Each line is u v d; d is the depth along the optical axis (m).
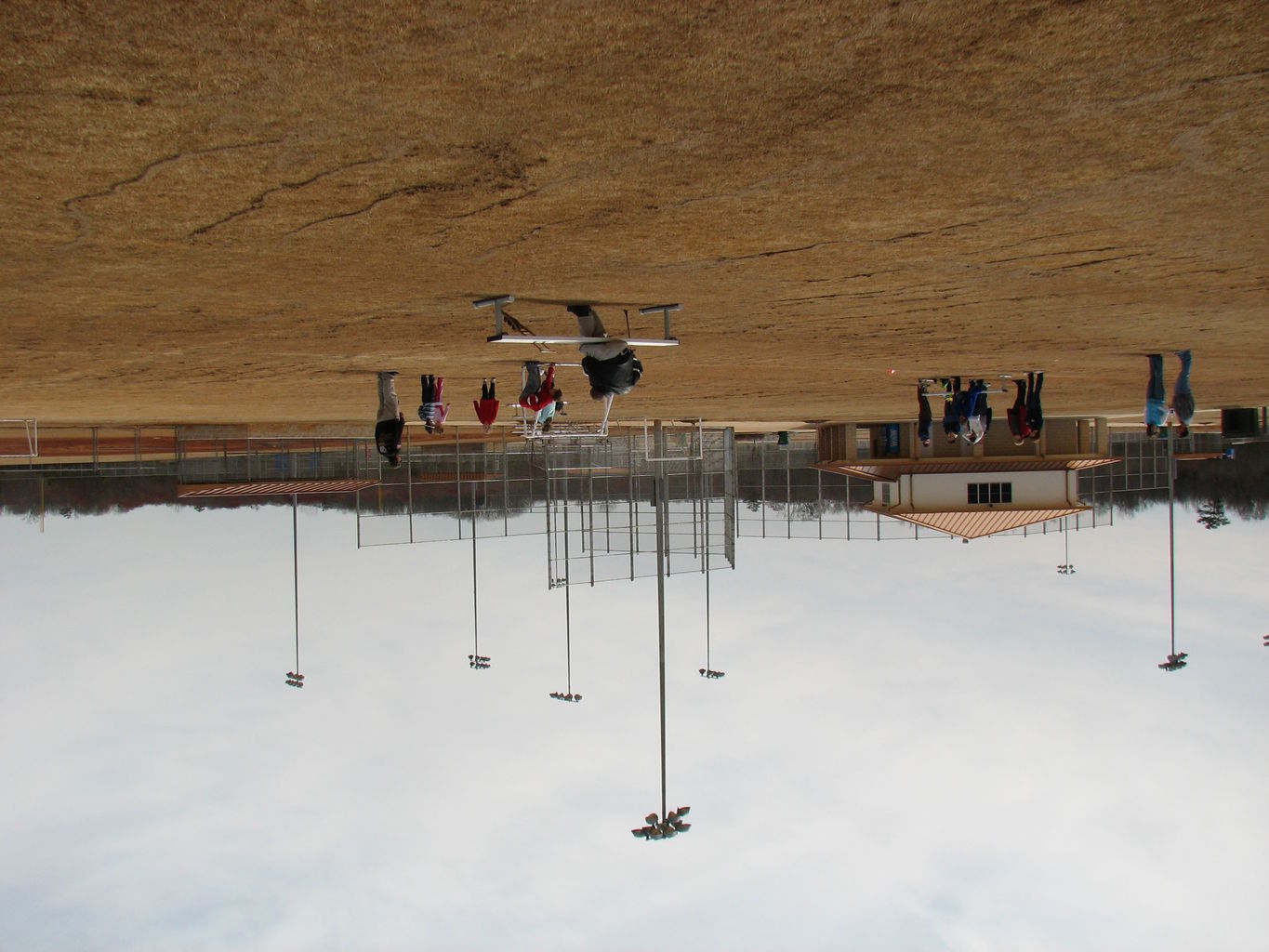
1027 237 7.21
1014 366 15.30
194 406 19.23
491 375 15.31
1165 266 8.16
